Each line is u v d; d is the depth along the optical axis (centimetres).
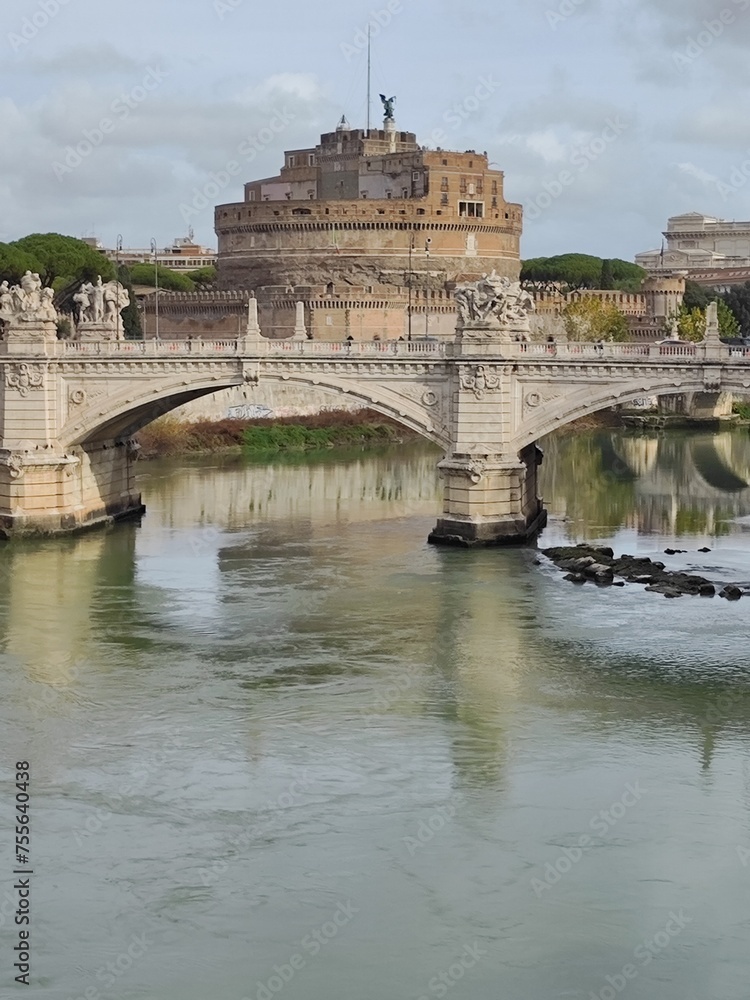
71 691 7138
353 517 12088
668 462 16538
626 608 8662
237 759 6247
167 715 6800
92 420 10812
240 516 12150
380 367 10506
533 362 10194
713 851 5366
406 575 9556
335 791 5906
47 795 5866
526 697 7044
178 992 4547
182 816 5678
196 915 4962
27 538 10812
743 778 6019
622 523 11862
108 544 10738
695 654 7719
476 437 10369
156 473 14975
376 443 18488
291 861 5306
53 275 18325
